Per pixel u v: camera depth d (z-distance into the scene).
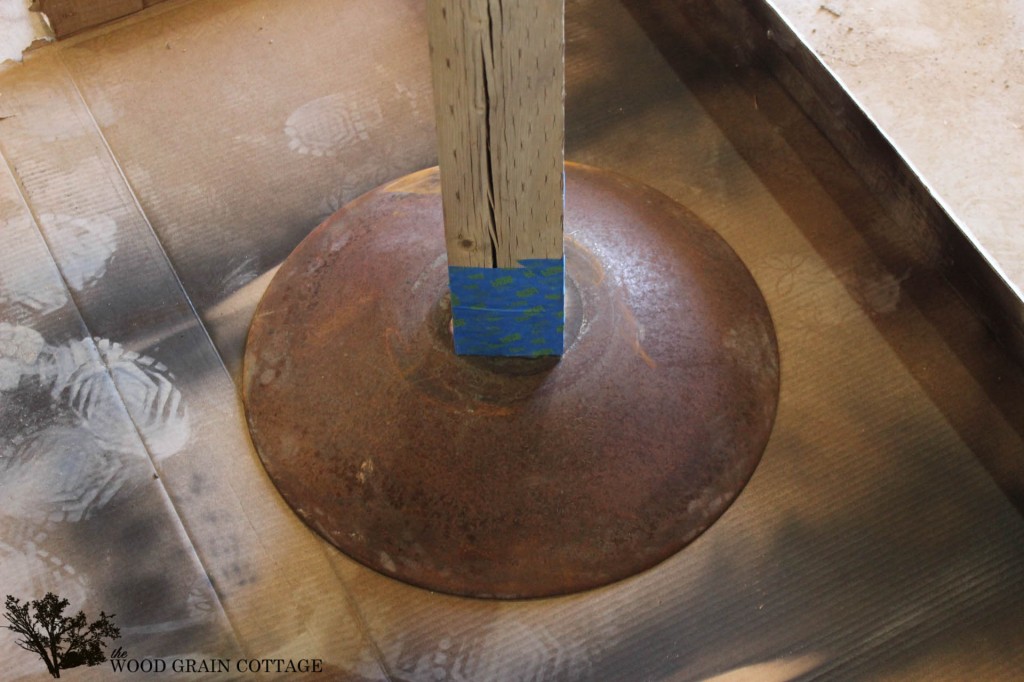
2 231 1.34
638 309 1.25
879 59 1.45
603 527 1.15
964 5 1.49
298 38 1.49
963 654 1.10
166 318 1.28
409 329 1.24
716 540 1.15
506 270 1.15
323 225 1.32
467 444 1.18
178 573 1.14
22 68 1.47
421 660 1.10
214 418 1.22
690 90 1.42
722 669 1.09
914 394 1.22
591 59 1.46
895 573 1.13
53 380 1.24
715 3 1.47
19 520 1.17
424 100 1.43
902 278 1.28
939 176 1.35
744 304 1.26
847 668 1.09
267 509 1.17
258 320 1.26
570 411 1.19
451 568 1.13
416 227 1.31
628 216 1.31
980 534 1.15
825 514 1.16
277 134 1.41
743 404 1.21
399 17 1.51
